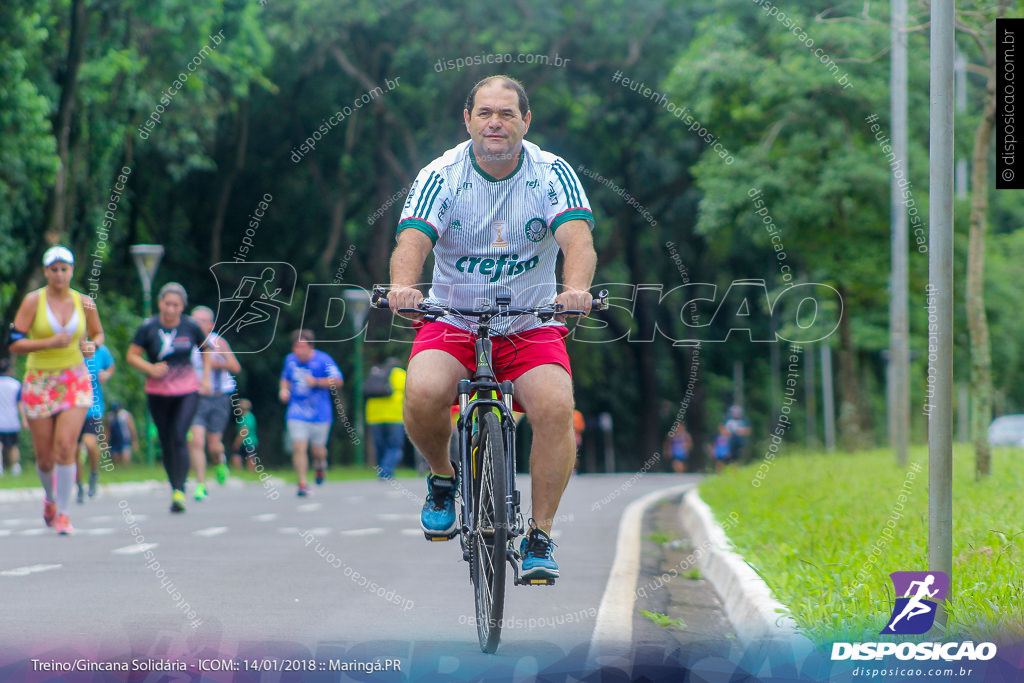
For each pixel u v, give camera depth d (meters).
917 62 50.44
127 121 64.50
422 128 84.00
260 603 16.53
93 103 62.22
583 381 98.75
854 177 54.00
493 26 77.56
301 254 88.06
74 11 54.25
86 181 63.72
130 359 30.78
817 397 148.88
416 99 80.56
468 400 13.52
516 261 13.82
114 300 71.56
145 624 14.68
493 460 12.66
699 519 26.98
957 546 16.47
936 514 12.52
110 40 59.84
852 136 55.88
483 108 13.34
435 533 14.29
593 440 121.31
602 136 87.31
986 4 27.36
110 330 69.19
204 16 62.50
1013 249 84.19
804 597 14.68
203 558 21.66
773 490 30.72
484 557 13.23
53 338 24.55
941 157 12.20
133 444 66.75
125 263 80.19
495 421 12.96
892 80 47.19
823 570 16.12
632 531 28.11
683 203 92.25
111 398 66.94
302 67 79.38
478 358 13.35
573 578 19.61
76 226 64.38
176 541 24.62
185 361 31.14
